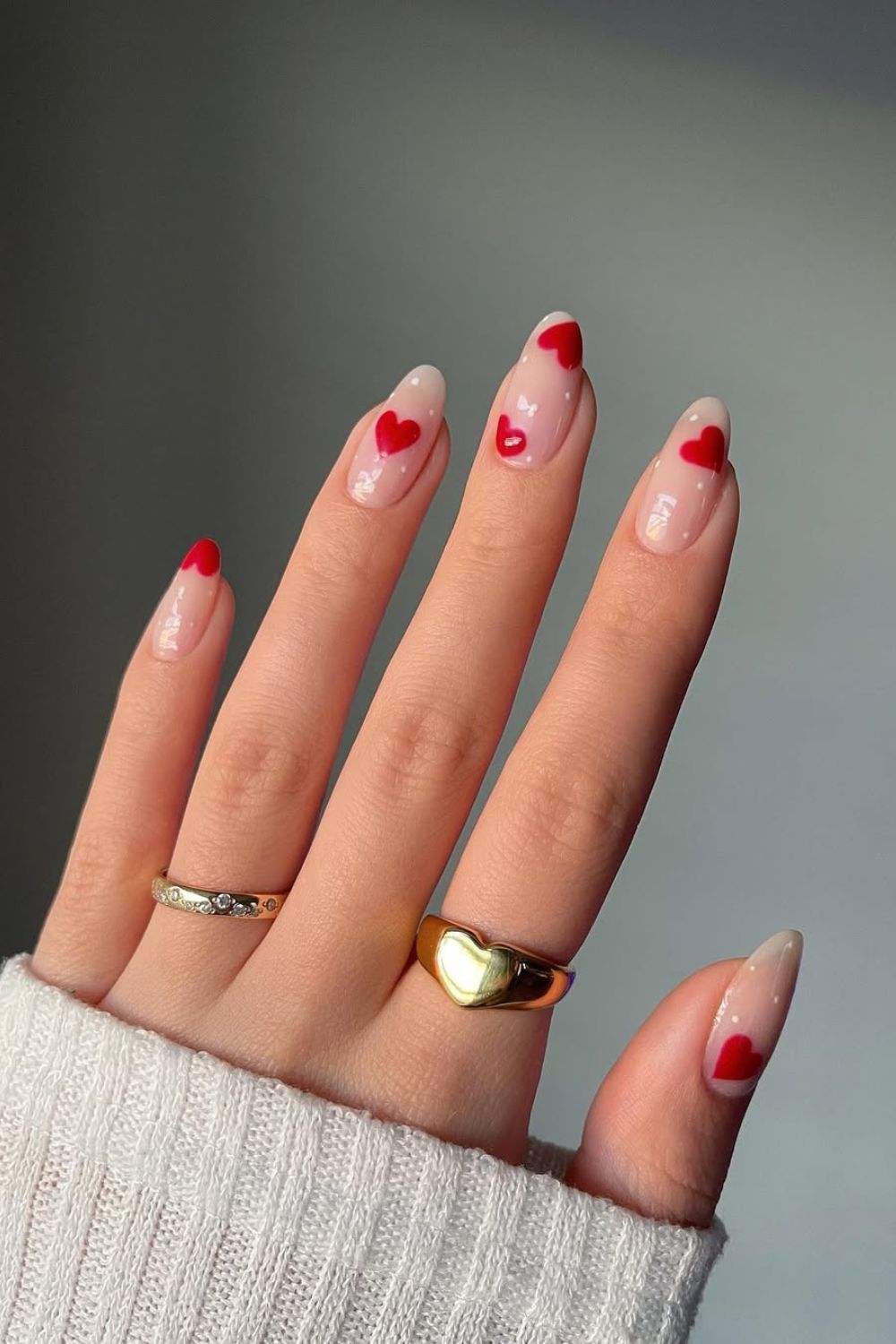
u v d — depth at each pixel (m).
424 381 0.23
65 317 0.37
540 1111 0.44
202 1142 0.21
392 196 0.37
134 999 0.23
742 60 0.37
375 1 0.36
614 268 0.38
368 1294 0.21
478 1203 0.21
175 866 0.24
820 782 0.42
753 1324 0.46
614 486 0.39
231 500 0.39
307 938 0.23
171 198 0.36
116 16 0.35
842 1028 0.44
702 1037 0.22
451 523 0.39
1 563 0.38
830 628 0.41
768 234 0.38
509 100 0.36
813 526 0.40
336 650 0.24
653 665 0.23
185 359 0.37
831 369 0.39
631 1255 0.21
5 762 0.39
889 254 0.38
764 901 0.43
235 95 0.36
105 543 0.38
